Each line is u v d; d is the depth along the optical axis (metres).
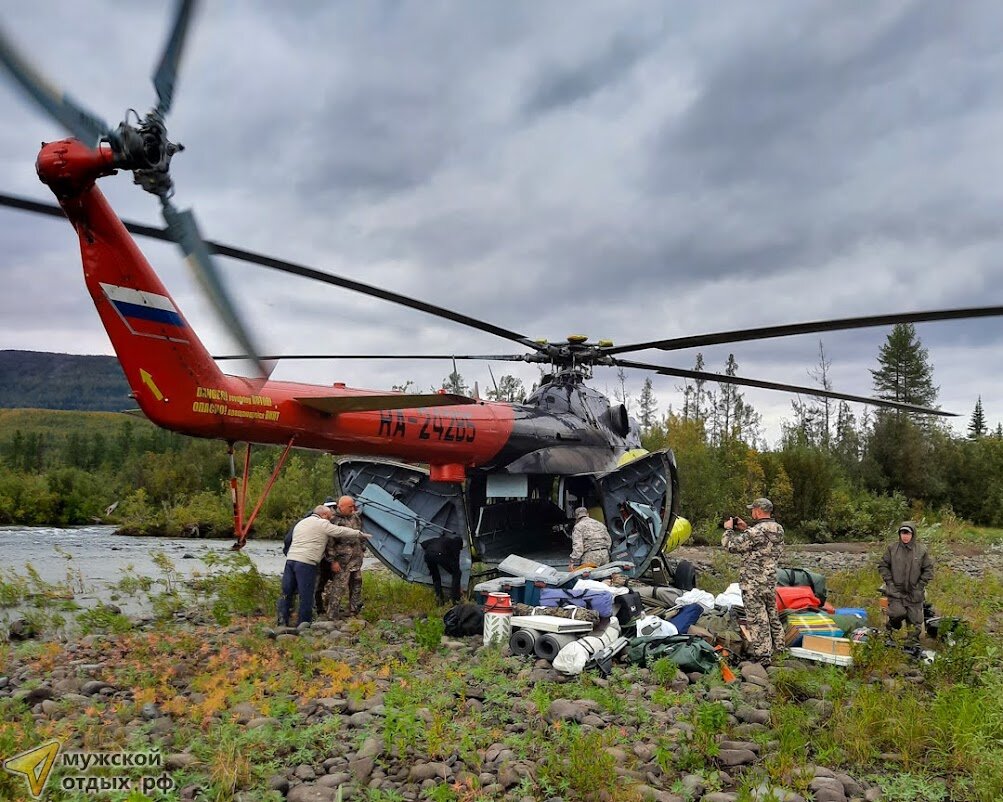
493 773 4.77
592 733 5.18
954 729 5.38
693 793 4.62
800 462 31.50
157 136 4.76
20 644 8.02
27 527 29.42
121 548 20.95
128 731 5.21
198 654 7.45
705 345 9.43
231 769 4.53
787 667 7.45
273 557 20.03
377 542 11.38
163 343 6.73
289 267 7.11
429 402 7.57
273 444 7.93
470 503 11.53
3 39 4.36
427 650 7.68
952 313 7.39
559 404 11.43
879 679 6.93
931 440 39.84
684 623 8.42
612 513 11.36
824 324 8.09
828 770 5.04
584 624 7.48
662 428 39.91
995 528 35.84
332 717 5.49
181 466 34.75
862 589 13.63
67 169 5.26
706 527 27.47
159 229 6.42
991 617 11.20
